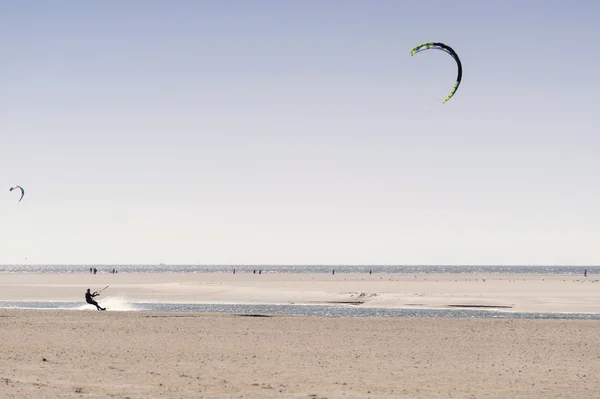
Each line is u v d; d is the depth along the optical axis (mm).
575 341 24109
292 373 16938
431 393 14477
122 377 16094
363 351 21188
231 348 21562
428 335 25531
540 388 15164
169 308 46750
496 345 22938
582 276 140500
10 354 19875
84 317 31922
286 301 53438
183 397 13797
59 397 13609
